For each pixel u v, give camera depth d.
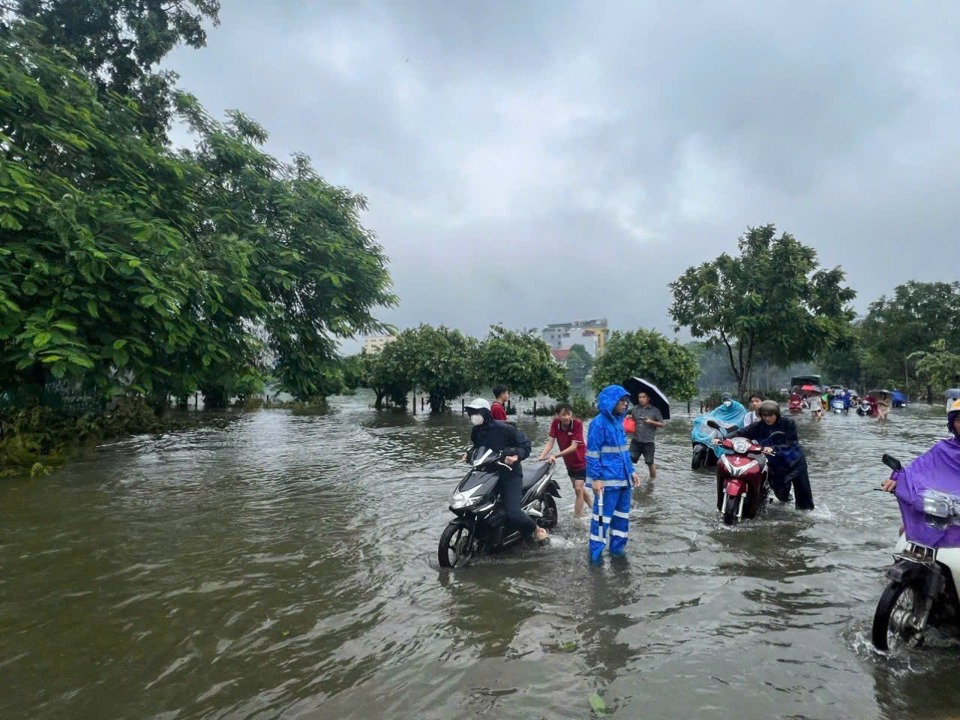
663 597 4.32
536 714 2.88
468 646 3.60
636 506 7.30
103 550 5.63
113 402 17.77
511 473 5.54
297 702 3.03
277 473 10.05
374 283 12.67
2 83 8.38
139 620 4.05
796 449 6.98
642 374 26.69
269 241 11.66
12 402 12.00
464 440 15.55
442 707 2.96
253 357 11.51
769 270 24.28
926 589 3.47
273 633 3.83
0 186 7.35
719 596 4.32
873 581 4.61
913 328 43.22
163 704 3.02
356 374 13.53
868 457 11.55
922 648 3.51
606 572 4.90
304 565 5.19
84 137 9.19
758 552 5.36
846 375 55.59
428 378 28.22
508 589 4.55
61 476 9.73
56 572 5.02
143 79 14.95
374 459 11.80
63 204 7.48
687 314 26.97
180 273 8.47
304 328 12.23
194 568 5.11
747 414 9.62
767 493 6.85
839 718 2.82
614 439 5.34
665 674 3.23
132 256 7.85
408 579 4.82
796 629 3.77
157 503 7.66
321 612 4.16
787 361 26.61
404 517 6.90
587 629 3.81
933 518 3.56
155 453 12.79
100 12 13.90
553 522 6.49
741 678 3.18
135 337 8.16
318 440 15.63
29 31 10.20
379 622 3.98
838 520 6.52
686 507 7.23
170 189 10.77
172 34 14.85
